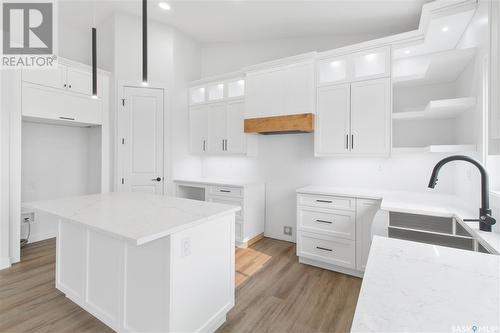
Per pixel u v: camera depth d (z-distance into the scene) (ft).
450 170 8.60
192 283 5.09
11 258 9.32
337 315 6.48
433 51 8.54
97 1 10.69
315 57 9.80
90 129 13.02
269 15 10.28
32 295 7.28
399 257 2.92
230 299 6.23
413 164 9.24
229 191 11.50
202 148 13.34
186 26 12.43
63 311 6.57
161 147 12.68
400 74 9.35
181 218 5.22
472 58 6.68
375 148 8.72
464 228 5.50
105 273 5.67
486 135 5.97
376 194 8.55
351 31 10.70
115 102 11.87
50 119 10.52
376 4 8.57
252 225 11.71
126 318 5.29
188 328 5.01
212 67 14.26
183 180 12.84
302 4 9.11
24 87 9.66
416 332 1.59
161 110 12.63
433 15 6.61
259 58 13.01
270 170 12.56
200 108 13.38
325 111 9.70
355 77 9.06
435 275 2.44
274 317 6.40
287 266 9.41
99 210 5.93
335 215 8.93
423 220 7.30
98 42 12.74
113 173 12.09
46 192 11.85
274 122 10.49
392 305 1.92
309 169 11.51
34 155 11.48
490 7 4.13
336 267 9.02
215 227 5.74
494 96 4.03
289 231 12.07
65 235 6.70
